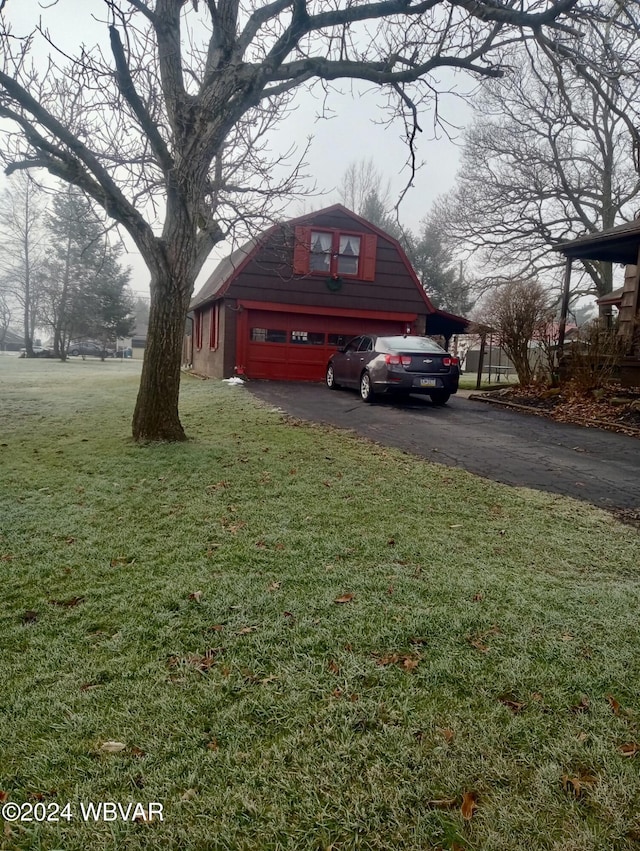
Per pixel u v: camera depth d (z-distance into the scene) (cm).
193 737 179
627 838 143
